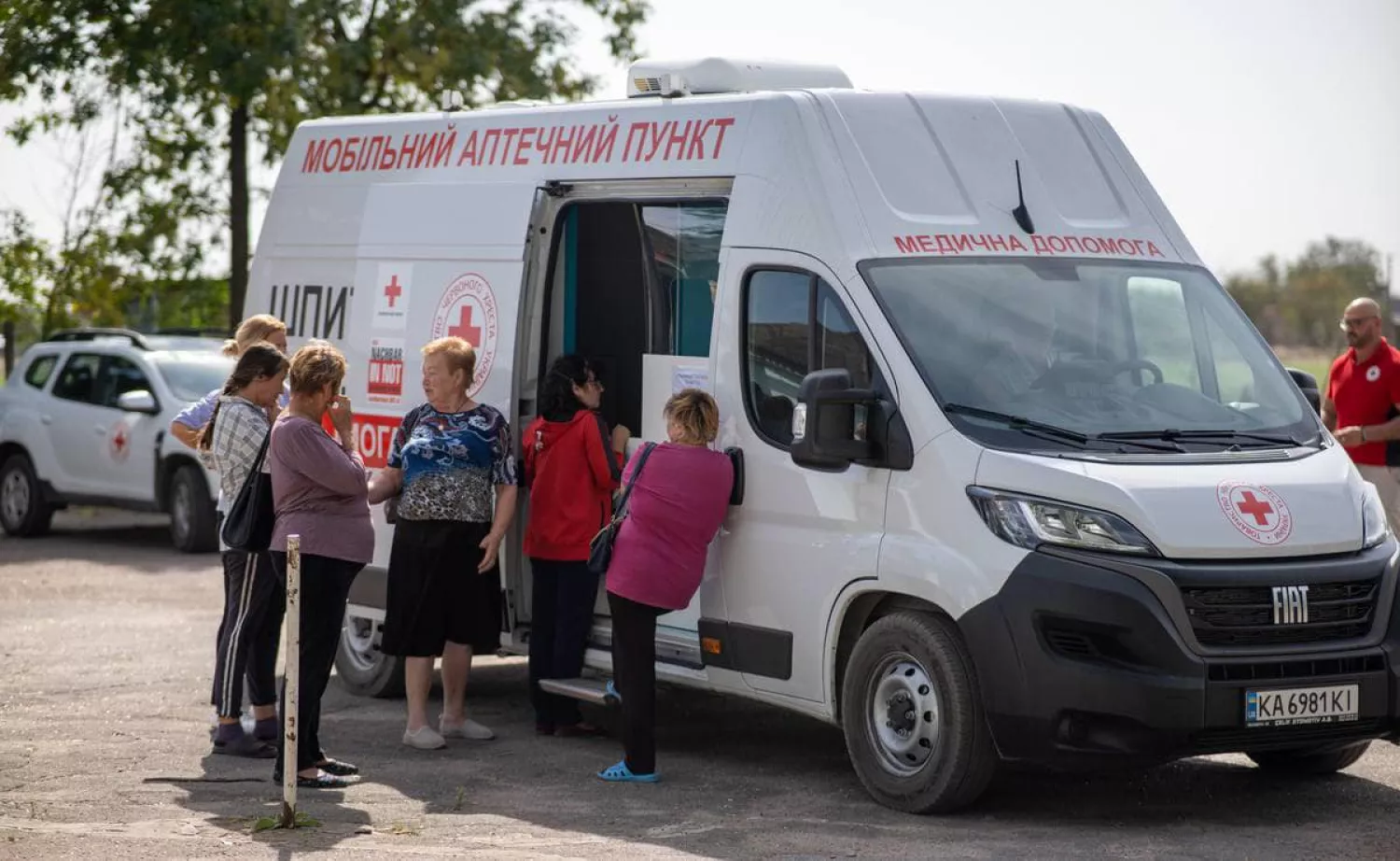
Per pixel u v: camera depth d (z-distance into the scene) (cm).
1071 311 783
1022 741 695
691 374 862
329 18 2270
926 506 726
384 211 1009
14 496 1912
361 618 1026
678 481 788
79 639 1227
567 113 920
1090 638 685
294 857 657
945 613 728
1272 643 696
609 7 2516
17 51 2317
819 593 770
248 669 859
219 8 2155
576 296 938
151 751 868
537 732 920
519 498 922
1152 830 708
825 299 778
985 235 799
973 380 743
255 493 805
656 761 854
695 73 909
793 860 662
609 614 934
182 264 2617
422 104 2434
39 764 834
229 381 837
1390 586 720
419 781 807
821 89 872
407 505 861
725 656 819
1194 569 684
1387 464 1102
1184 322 804
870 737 753
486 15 2414
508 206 928
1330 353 4216
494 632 877
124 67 2262
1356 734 710
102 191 2591
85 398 1855
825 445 737
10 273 2580
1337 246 4878
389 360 991
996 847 679
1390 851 673
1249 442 753
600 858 662
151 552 1758
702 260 873
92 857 651
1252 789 788
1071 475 699
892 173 802
